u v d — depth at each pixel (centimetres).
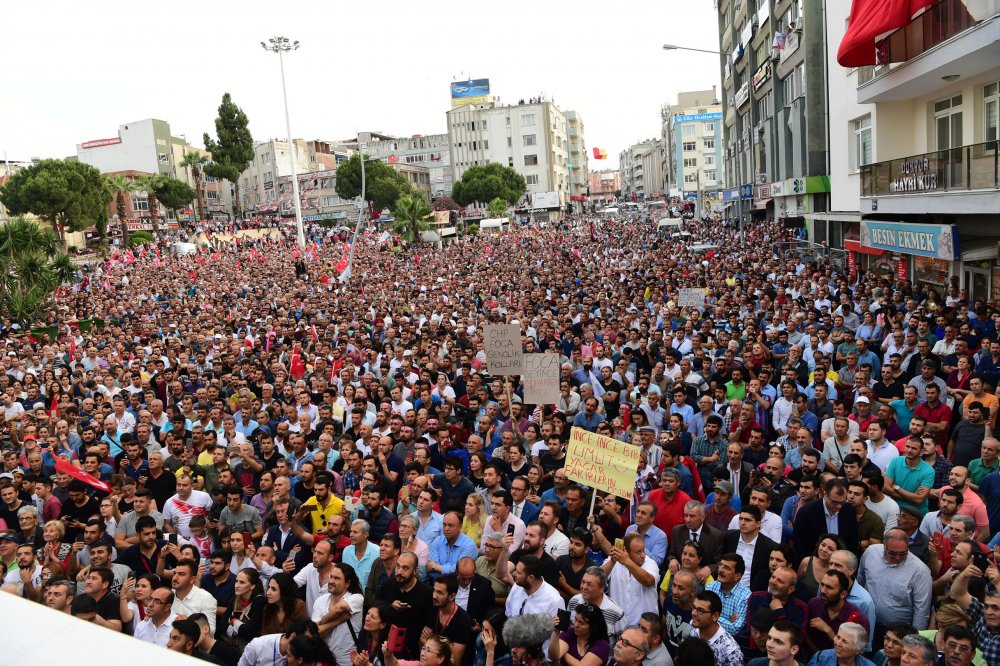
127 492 964
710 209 9012
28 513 936
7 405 1492
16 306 3019
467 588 705
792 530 791
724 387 1241
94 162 10938
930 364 1085
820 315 1795
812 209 3872
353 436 1141
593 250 4909
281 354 1889
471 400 1288
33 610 176
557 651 612
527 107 12375
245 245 6619
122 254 5744
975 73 1819
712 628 586
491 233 8125
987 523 753
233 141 10012
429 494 840
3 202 7056
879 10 1917
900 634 538
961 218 2030
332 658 590
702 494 950
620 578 695
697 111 14062
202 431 1161
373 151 14112
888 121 2303
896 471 873
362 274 3928
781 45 4134
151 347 2102
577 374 1410
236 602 728
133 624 727
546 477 930
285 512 836
